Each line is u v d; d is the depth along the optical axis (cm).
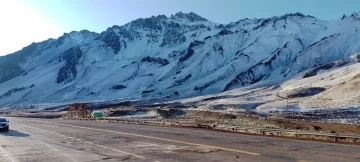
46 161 1420
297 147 1748
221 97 16188
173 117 6906
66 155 1573
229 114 6450
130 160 1410
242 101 13250
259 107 11100
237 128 2906
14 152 1702
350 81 11969
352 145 1833
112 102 19950
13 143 2114
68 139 2328
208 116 6650
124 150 1708
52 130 3234
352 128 3991
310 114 8112
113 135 2541
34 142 2166
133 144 1950
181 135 2467
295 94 12962
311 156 1452
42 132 3005
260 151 1606
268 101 12494
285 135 2430
